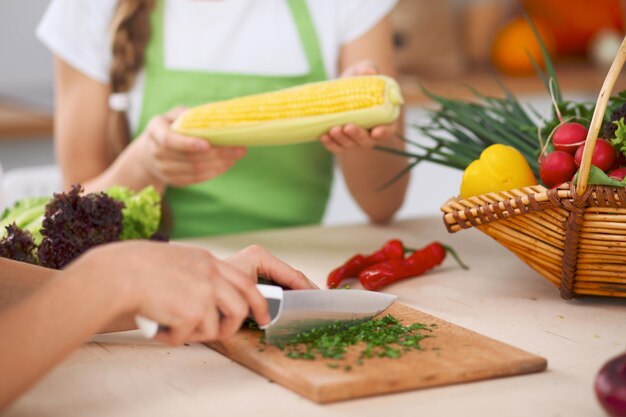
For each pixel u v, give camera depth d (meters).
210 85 2.24
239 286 0.98
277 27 2.26
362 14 2.26
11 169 2.98
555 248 1.28
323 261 1.64
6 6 3.66
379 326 1.15
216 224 2.21
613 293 1.29
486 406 0.94
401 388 0.98
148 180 1.97
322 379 0.96
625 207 1.20
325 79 2.29
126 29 2.21
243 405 0.95
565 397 0.97
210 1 2.23
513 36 3.81
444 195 3.52
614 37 3.94
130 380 1.03
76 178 2.26
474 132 1.53
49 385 1.02
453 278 1.48
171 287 0.92
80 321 0.88
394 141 2.14
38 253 1.30
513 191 1.27
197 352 1.13
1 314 0.89
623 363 0.86
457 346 1.07
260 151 2.20
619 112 1.30
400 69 3.77
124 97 2.23
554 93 1.47
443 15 3.73
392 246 1.52
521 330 1.20
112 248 0.93
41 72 3.78
